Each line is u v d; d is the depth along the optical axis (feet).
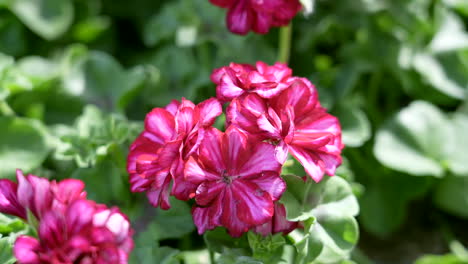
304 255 1.38
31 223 1.26
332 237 1.42
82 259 1.18
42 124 1.70
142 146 1.35
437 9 1.94
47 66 1.87
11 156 1.63
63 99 1.80
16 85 1.68
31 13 1.96
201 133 1.27
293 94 1.33
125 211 1.54
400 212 1.81
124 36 2.34
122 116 1.69
